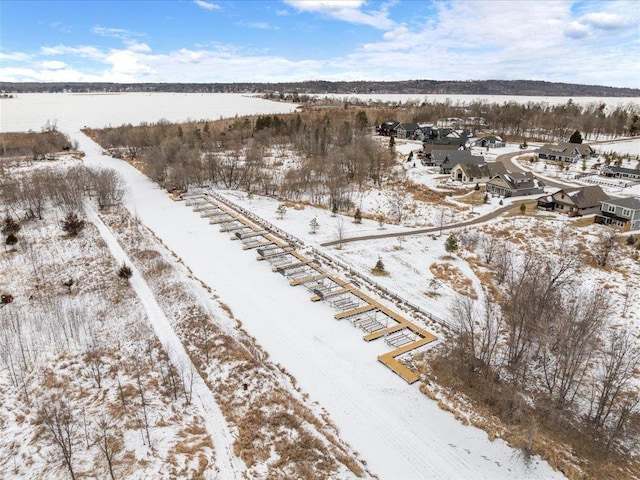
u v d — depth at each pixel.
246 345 40.41
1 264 54.94
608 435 31.67
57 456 27.09
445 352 39.97
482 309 48.03
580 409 34.22
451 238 60.44
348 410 33.22
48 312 44.19
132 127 163.25
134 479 25.50
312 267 56.41
